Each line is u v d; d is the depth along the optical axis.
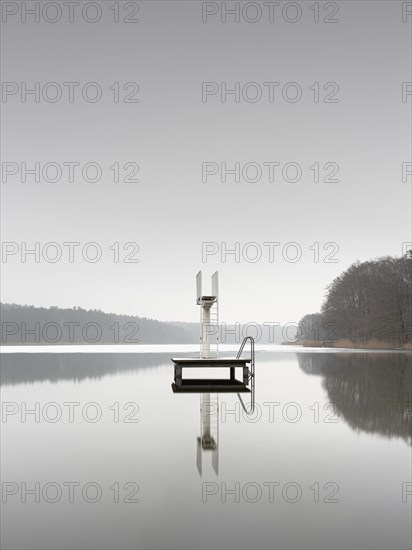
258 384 14.91
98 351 46.44
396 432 7.39
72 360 28.70
